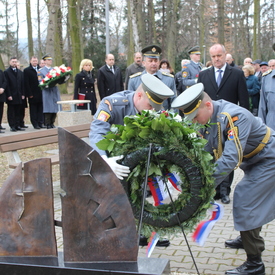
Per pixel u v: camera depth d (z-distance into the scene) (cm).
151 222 268
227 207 508
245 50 3034
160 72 551
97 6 3058
